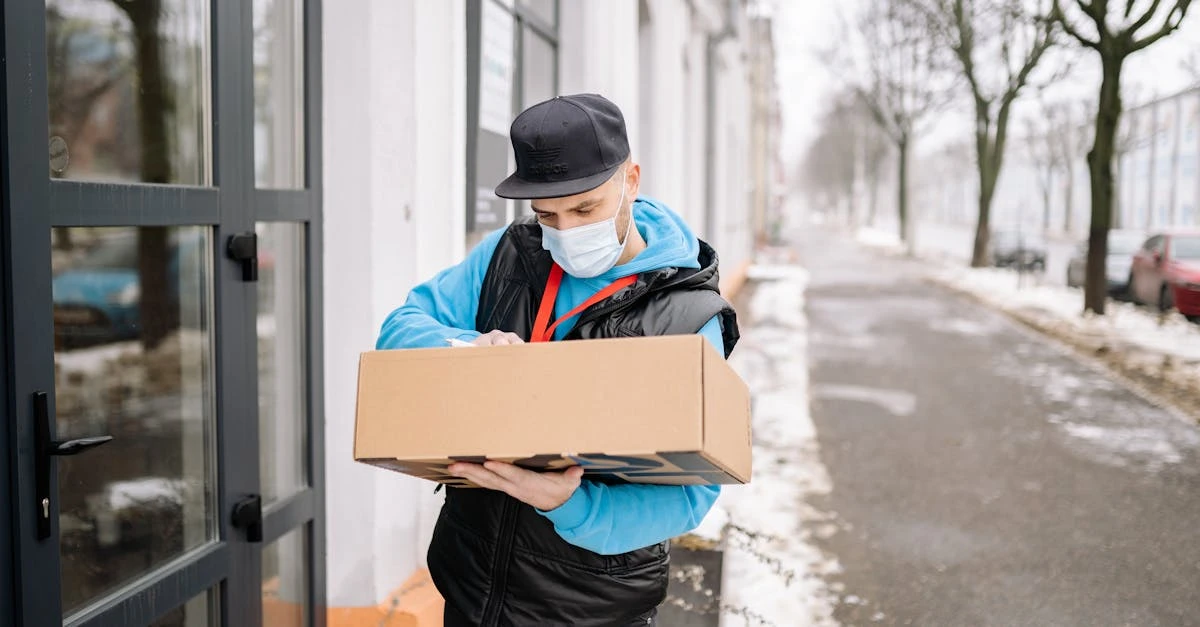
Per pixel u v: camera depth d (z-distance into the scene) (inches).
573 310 63.0
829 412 313.6
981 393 347.9
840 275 986.1
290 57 111.0
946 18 871.1
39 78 69.1
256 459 100.5
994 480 237.9
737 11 680.4
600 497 59.6
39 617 70.1
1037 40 756.0
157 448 86.7
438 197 131.6
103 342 79.5
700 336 52.9
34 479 69.4
